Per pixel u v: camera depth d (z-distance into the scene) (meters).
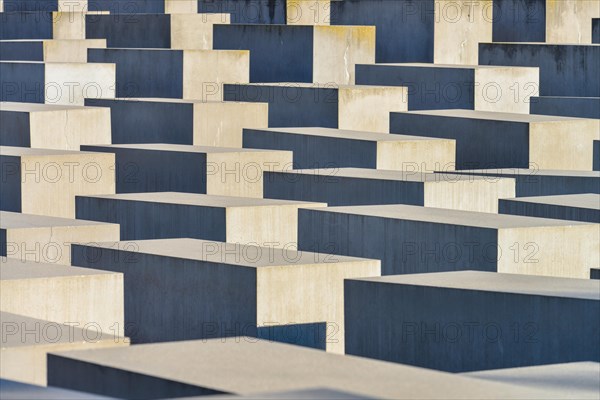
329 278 19.72
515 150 34.56
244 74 47.94
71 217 30.50
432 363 17.06
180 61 46.84
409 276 18.14
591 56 46.34
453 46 50.59
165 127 39.53
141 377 9.73
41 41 51.38
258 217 25.36
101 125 37.56
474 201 27.44
